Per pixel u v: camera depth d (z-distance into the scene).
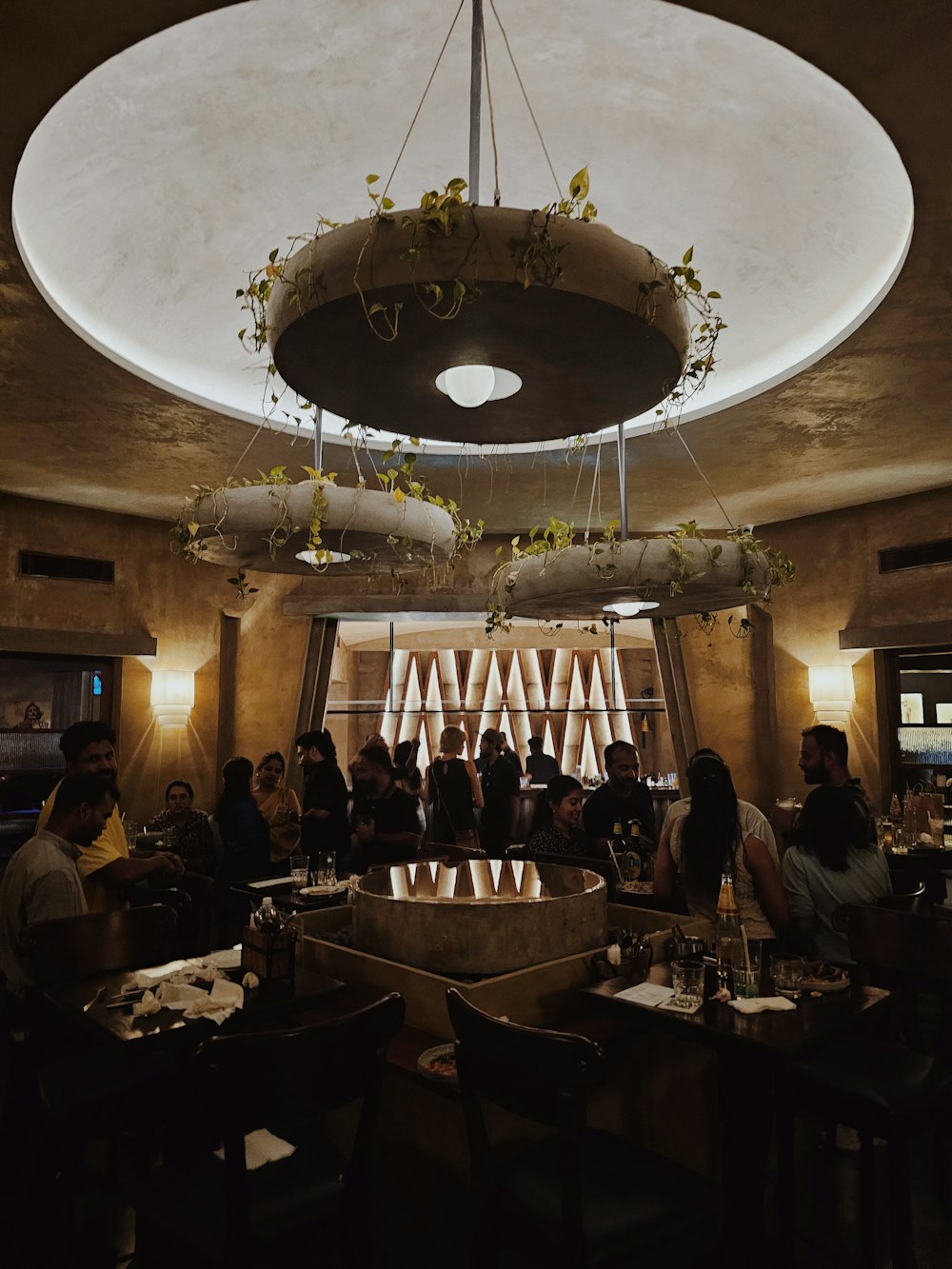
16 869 3.14
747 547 4.05
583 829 5.58
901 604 7.30
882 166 3.61
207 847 5.93
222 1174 2.21
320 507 3.45
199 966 3.02
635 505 7.48
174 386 5.04
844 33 2.44
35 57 2.50
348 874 5.39
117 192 4.09
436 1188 2.51
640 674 12.49
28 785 7.47
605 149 4.07
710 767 3.68
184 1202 2.10
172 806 5.98
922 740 7.34
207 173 4.25
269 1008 2.64
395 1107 2.65
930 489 7.09
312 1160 2.25
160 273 4.66
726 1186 2.53
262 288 2.30
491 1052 2.03
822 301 4.61
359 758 5.60
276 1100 1.95
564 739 12.12
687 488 6.96
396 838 5.41
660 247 4.59
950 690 7.22
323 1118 2.94
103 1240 2.77
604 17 3.32
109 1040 2.43
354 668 13.10
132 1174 3.19
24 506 7.39
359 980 2.96
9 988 3.14
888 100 2.68
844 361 4.48
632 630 11.78
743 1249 2.46
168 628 8.14
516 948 2.86
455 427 2.82
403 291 1.90
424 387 2.48
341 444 5.83
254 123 3.91
